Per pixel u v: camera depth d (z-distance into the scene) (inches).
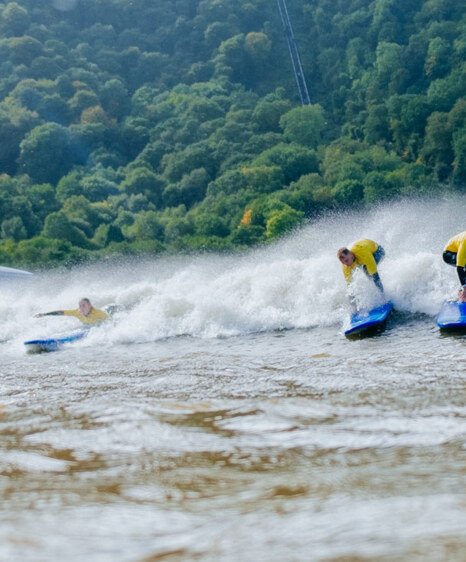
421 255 715.4
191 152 6820.9
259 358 532.1
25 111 7514.8
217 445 267.7
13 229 5221.5
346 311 717.9
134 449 269.9
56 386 462.3
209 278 1010.1
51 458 264.1
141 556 157.1
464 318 577.9
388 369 417.1
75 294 1190.3
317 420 298.4
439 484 193.6
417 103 6427.2
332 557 146.3
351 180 5511.8
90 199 6378.0
